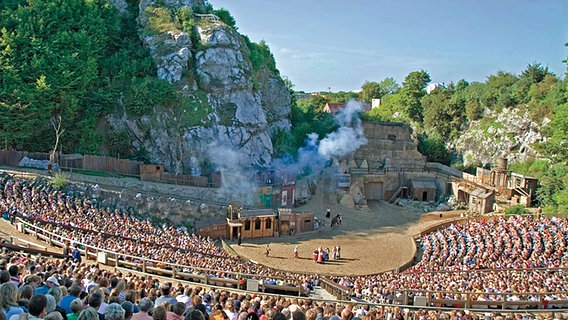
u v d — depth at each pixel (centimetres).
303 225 6738
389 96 14362
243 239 6288
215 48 8506
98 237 4047
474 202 8269
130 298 1505
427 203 9075
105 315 1091
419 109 12238
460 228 6431
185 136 7744
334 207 8200
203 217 6294
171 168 7656
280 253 5772
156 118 7725
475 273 4344
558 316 2619
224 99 8400
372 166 9919
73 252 3228
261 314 1744
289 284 3659
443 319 2305
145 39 8719
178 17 9044
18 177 5691
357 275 5019
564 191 7644
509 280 3884
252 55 9612
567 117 7831
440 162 10794
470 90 11706
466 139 10688
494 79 11156
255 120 8544
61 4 8081
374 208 8588
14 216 4278
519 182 8488
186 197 6581
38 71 7150
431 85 14062
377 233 6906
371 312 2211
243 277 3628
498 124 10156
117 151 7600
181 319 1316
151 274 3291
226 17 10400
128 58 8306
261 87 9575
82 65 7556
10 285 1162
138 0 9538
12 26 7531
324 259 5528
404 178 9500
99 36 8212
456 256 5588
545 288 3522
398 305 2947
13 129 6862
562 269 4447
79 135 7500
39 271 1911
